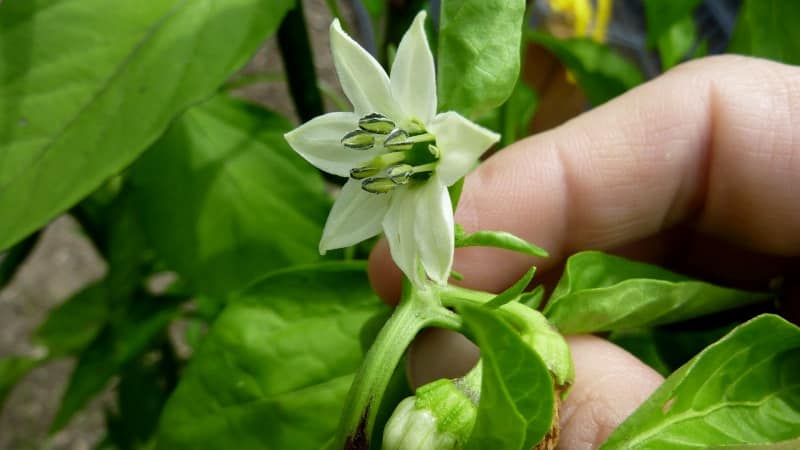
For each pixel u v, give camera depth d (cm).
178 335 28
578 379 10
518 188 13
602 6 24
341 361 11
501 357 6
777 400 9
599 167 13
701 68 13
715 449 7
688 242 15
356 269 11
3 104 9
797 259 14
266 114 14
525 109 18
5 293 29
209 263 13
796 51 14
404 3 14
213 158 14
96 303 19
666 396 8
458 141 8
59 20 10
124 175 15
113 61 10
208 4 10
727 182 13
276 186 14
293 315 11
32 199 9
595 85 17
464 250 13
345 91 8
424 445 8
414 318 8
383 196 8
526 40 16
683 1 14
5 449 26
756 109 13
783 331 8
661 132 13
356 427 8
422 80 8
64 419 17
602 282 10
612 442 8
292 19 13
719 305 11
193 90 10
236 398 11
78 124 10
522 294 9
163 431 11
